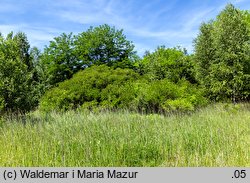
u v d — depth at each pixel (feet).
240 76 53.11
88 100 43.32
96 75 44.93
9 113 31.60
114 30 100.83
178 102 37.35
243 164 18.63
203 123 28.32
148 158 19.98
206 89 58.70
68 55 96.68
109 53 100.83
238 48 53.36
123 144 20.47
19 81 34.63
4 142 23.04
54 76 95.40
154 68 59.21
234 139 23.24
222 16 58.18
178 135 23.53
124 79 45.50
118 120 28.02
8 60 34.24
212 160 19.19
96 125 25.79
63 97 42.70
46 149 20.72
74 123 27.32
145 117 30.96
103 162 18.99
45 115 34.65
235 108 42.42
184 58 62.59
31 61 78.79
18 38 74.43
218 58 57.52
